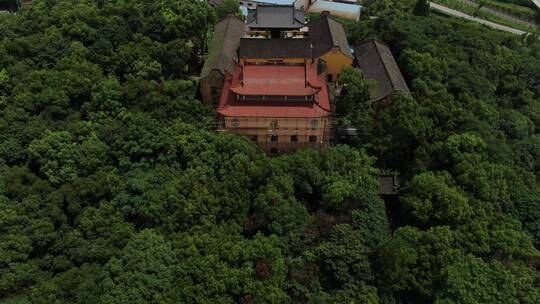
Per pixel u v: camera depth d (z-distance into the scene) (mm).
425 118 72875
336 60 87062
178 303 51812
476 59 91062
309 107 69625
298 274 56062
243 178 62562
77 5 94250
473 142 68625
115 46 86188
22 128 70875
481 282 54125
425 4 119562
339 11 124500
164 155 67375
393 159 73188
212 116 74188
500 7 148250
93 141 68812
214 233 58312
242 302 52281
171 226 59156
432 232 59094
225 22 98062
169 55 81875
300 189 65750
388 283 56594
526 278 55406
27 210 60812
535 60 96875
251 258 55344
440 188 62938
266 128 71125
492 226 61969
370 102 77812
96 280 54250
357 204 63594
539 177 74812
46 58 82875
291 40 81000
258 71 72188
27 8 99250
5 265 56531
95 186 63906
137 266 53594
